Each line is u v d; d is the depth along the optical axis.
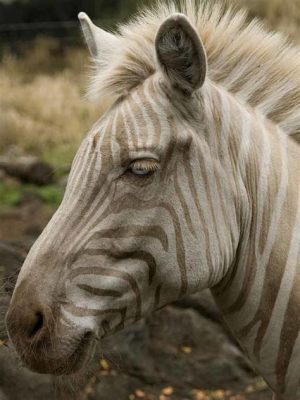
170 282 4.92
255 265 5.29
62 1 38.06
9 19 37.91
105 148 4.81
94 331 4.79
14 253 10.58
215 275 5.04
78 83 31.61
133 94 4.98
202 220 4.93
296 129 5.55
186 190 4.88
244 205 5.20
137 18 5.51
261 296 5.28
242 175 5.21
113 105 5.07
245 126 5.28
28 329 4.73
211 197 4.98
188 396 11.25
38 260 4.78
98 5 36.47
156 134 4.80
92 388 10.72
